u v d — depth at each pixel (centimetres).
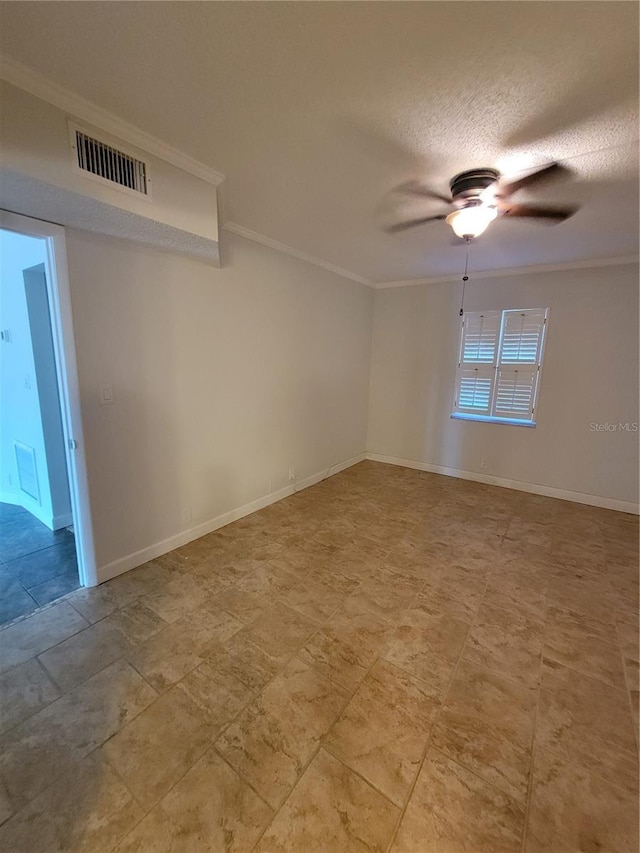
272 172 203
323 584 242
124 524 247
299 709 156
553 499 395
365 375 502
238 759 136
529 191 210
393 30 115
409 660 183
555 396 391
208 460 299
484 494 406
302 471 409
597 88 135
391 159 187
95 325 216
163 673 172
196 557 270
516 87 136
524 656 187
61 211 179
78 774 130
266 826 117
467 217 204
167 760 135
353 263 388
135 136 171
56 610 212
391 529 321
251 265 309
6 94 138
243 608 217
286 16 111
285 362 360
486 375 431
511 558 278
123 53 126
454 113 152
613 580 252
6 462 346
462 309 436
